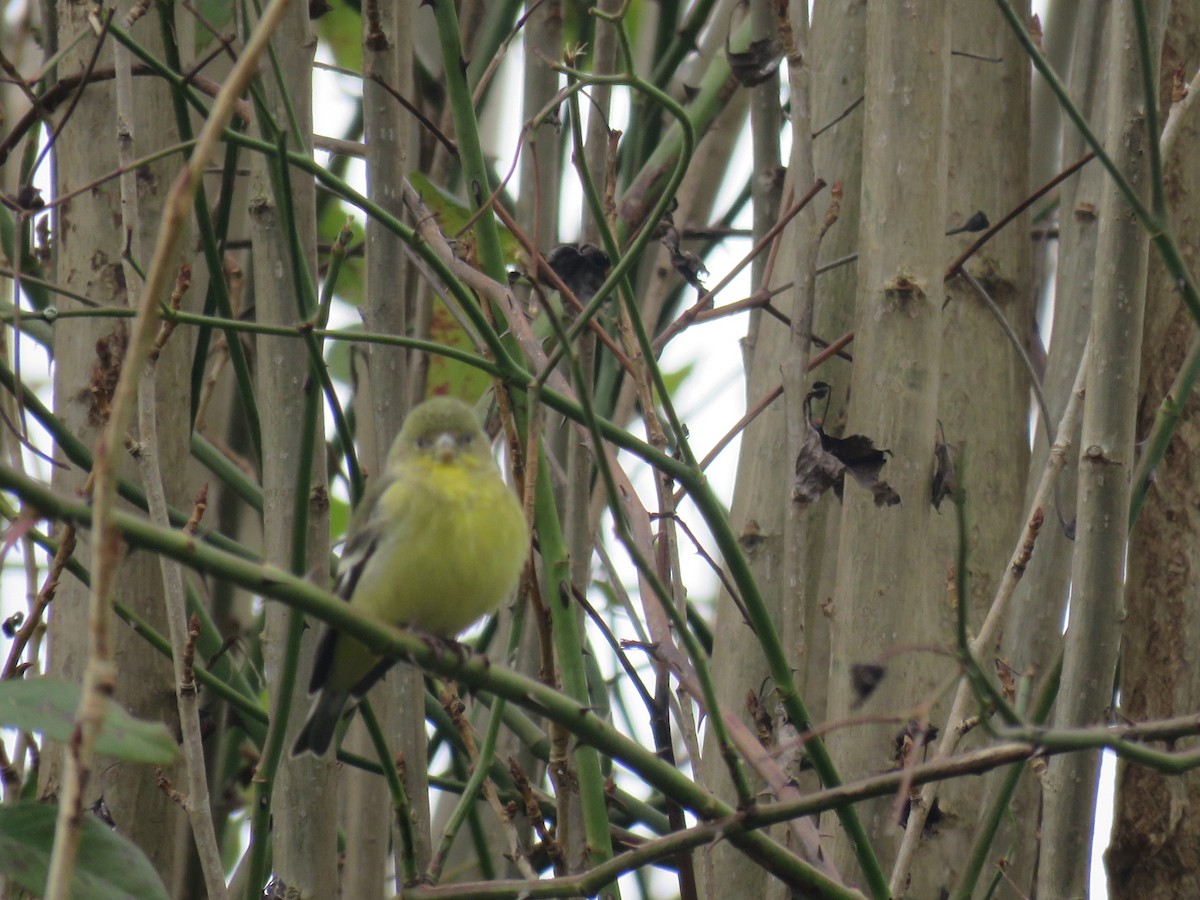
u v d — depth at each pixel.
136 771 11.04
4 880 7.60
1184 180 10.69
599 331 9.41
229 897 10.66
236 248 13.53
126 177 9.09
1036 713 8.95
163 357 11.25
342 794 12.66
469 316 8.72
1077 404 8.88
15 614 10.18
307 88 10.13
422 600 9.41
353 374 12.96
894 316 9.66
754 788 10.64
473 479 9.58
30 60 15.37
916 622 9.41
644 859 7.57
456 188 14.80
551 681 8.60
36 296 12.23
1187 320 10.55
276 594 6.29
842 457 9.38
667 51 15.04
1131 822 10.09
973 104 12.04
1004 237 11.91
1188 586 10.24
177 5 11.61
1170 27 11.00
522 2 13.36
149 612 11.05
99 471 5.12
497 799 9.05
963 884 8.38
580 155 8.57
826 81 12.20
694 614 12.30
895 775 7.01
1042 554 10.39
